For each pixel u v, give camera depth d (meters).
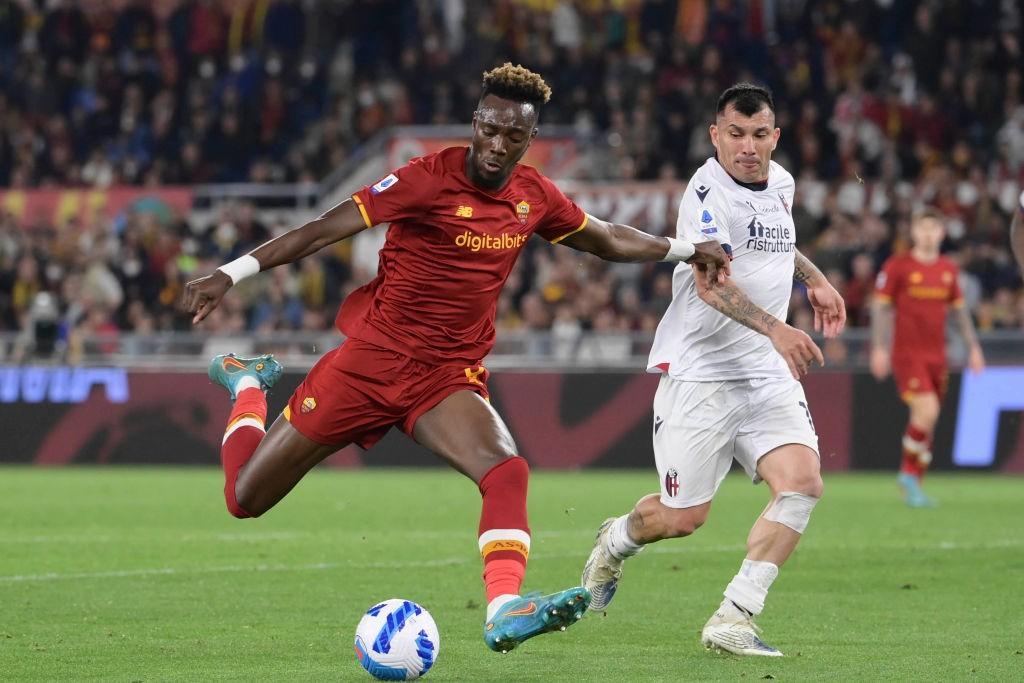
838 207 60.75
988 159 64.31
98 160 74.56
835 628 19.69
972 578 24.75
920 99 66.50
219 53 78.25
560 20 74.75
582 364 53.31
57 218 70.12
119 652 17.67
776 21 73.75
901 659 17.25
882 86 68.56
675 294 19.48
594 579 20.27
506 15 73.50
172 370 54.62
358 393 16.55
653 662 17.08
